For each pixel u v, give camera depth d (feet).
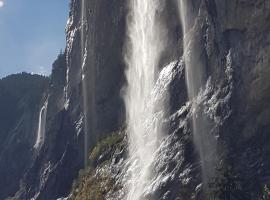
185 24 218.18
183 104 205.26
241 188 158.51
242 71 178.60
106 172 241.55
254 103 171.94
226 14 187.32
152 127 216.33
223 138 173.99
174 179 180.96
